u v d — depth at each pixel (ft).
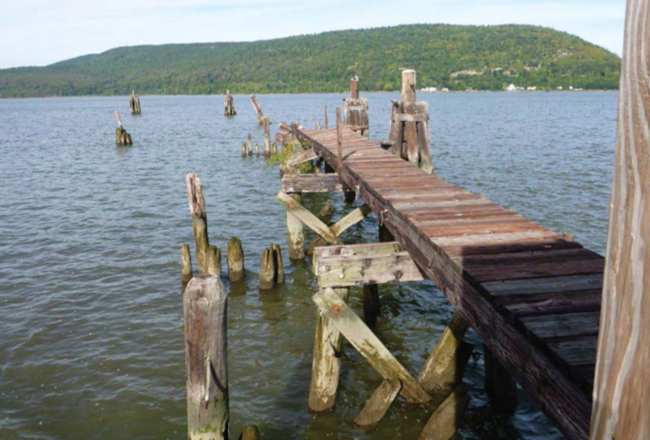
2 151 127.34
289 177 43.27
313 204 65.26
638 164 4.26
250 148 111.45
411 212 26.48
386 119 212.23
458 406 21.74
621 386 4.56
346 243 49.44
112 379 27.45
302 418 23.93
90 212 63.00
